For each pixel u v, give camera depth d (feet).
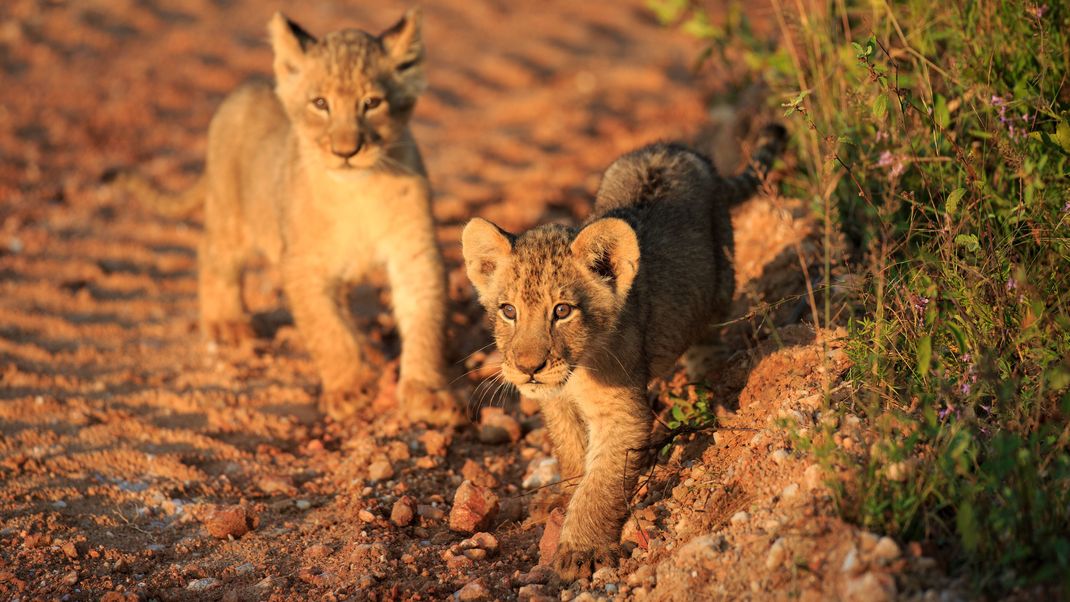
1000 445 22.26
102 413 40.86
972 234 30.50
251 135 46.85
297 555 30.91
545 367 27.96
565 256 28.76
